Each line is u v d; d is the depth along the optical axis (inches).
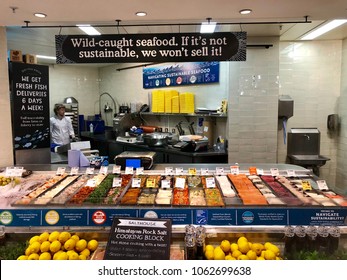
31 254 74.0
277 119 196.7
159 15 122.7
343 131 199.6
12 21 129.1
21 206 85.4
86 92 329.7
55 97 307.0
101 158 135.4
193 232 76.3
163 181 102.5
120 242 71.5
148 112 260.5
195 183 104.1
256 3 108.8
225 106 202.2
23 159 155.6
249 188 97.3
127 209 83.7
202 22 134.3
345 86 197.6
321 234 76.5
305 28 170.4
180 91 243.3
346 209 82.2
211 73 215.8
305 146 203.6
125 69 294.7
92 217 83.6
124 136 247.8
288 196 89.7
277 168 126.0
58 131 241.0
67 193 93.2
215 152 195.5
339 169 204.7
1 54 137.7
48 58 264.8
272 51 192.1
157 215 83.6
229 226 83.4
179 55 127.2
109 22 133.6
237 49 126.0
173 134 237.1
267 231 81.8
